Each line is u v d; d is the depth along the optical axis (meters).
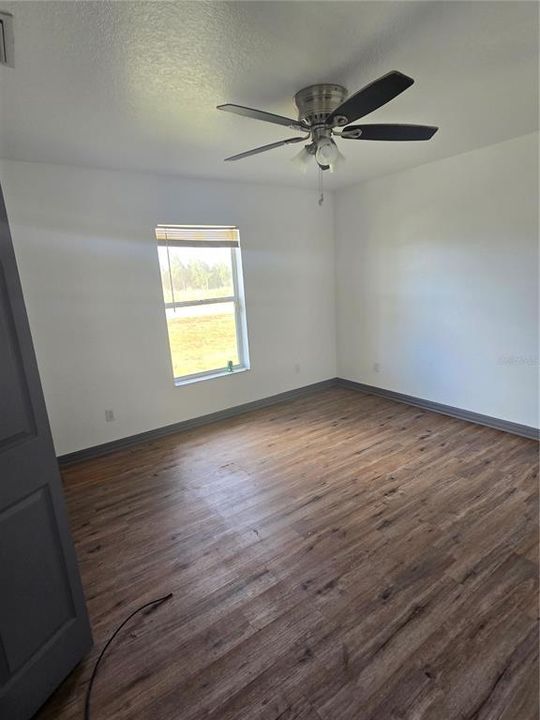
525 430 3.32
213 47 1.52
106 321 3.34
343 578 1.93
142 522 2.45
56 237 3.03
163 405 3.74
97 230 3.19
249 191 3.96
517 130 2.74
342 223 4.57
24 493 1.31
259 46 1.52
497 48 1.62
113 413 3.47
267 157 3.01
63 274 3.09
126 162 2.96
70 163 2.93
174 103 1.98
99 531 2.38
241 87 1.84
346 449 3.29
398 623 1.67
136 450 3.49
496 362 3.42
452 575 1.91
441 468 2.90
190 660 1.55
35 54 1.49
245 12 1.31
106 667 1.54
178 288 3.78
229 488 2.79
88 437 3.37
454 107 2.26
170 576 2.00
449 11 1.36
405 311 4.10
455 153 3.29
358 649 1.56
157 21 1.34
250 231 4.04
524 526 2.23
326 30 1.44
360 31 1.46
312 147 2.09
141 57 1.56
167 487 2.85
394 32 1.48
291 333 4.57
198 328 3.97
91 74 1.66
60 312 3.12
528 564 1.95
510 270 3.19
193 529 2.36
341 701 1.38
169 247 3.66
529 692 1.38
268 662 1.53
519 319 3.21
